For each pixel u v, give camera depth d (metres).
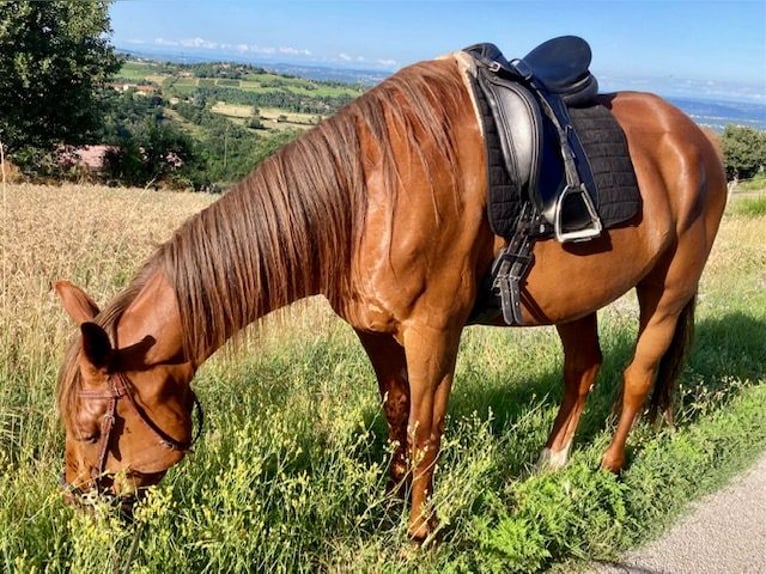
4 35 27.00
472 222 2.45
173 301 2.22
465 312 2.54
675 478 3.34
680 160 3.04
